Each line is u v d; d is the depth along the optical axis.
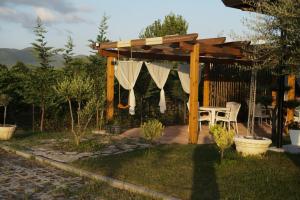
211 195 6.02
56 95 13.71
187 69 15.70
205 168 7.60
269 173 7.16
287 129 13.12
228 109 13.54
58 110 14.61
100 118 13.62
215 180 6.79
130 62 14.26
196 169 7.55
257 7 6.95
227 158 8.14
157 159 8.51
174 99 17.19
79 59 15.04
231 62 15.09
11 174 7.68
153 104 16.84
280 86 9.02
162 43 10.77
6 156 9.49
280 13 6.11
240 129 14.25
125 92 16.17
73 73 14.27
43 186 6.84
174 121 16.69
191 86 10.77
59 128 14.49
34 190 6.56
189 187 6.44
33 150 9.84
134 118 15.98
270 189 6.25
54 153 9.50
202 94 17.14
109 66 13.76
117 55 13.77
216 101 16.16
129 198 6.15
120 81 14.14
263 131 13.81
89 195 6.30
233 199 5.82
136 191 6.42
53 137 11.93
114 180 6.90
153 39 11.01
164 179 6.92
